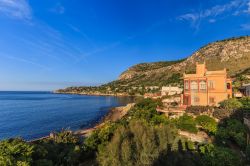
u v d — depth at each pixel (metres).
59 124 74.31
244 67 184.00
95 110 114.50
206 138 34.19
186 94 59.53
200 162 22.86
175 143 19.73
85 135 49.19
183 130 37.41
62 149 30.31
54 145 30.55
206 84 56.84
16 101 178.75
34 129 65.81
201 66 58.44
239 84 94.56
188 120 39.28
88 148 31.05
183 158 19.00
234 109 42.59
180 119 40.44
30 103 157.75
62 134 36.22
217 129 35.41
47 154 26.11
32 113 100.88
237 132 33.03
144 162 15.74
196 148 28.44
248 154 25.67
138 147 16.53
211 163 22.91
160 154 16.78
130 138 17.97
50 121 79.75
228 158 23.02
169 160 17.12
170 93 115.12
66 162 27.81
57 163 26.47
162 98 76.62
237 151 29.23
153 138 17.80
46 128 67.50
